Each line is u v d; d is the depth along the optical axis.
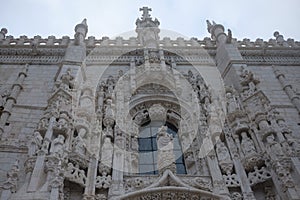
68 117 12.90
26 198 9.81
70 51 17.80
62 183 10.43
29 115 15.12
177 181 11.36
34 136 12.38
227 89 15.61
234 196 11.23
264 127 12.92
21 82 16.95
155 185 11.20
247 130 13.50
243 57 19.64
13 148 13.33
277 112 14.15
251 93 14.87
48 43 20.05
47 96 16.30
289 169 11.46
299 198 10.38
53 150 11.24
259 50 20.02
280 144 12.27
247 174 12.23
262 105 14.12
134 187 11.45
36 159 11.02
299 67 19.22
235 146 13.11
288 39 21.75
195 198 10.96
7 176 10.87
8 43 19.98
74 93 14.35
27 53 19.20
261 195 11.72
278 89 17.33
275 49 20.23
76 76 15.46
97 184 11.45
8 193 10.17
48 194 9.86
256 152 12.53
